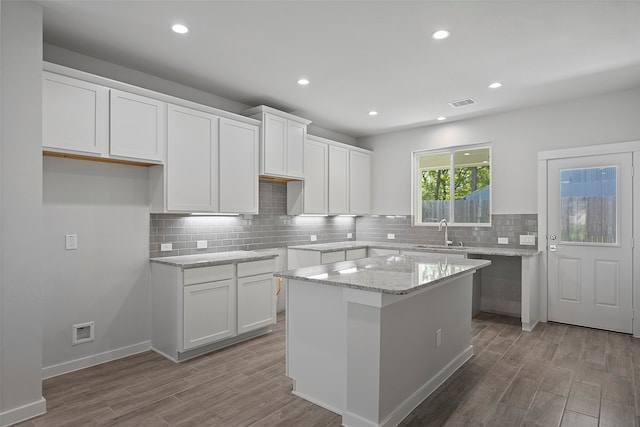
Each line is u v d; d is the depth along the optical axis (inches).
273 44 113.0
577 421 85.6
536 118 175.0
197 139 135.8
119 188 126.2
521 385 104.1
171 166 127.8
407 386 90.1
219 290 131.7
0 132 83.4
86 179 118.3
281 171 167.6
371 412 80.0
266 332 153.3
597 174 157.6
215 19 98.9
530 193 176.6
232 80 141.9
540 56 121.2
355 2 90.9
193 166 134.3
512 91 154.1
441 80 142.3
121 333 126.6
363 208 227.5
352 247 202.4
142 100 119.9
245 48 115.6
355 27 103.0
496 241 187.0
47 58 112.0
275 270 153.3
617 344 138.3
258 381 106.7
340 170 209.8
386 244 216.7
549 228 169.6
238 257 140.1
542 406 92.4
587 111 161.6
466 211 203.8
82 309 117.5
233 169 147.9
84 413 89.2
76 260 116.3
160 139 124.6
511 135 182.2
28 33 87.9
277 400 95.5
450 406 92.5
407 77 139.2
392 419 82.7
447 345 111.3
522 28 103.3
